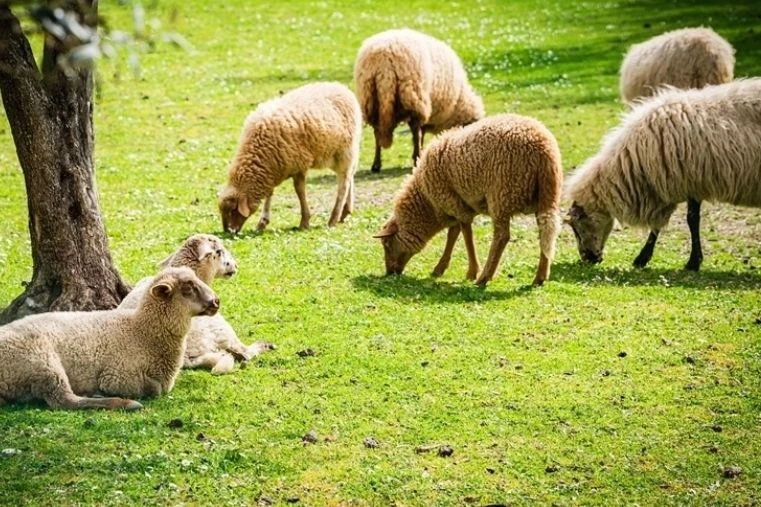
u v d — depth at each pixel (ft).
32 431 33.83
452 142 50.29
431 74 74.43
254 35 128.98
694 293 49.29
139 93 102.12
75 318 36.94
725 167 52.24
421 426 35.70
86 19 20.25
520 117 49.42
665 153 52.70
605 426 35.81
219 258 41.57
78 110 42.98
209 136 86.84
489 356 41.75
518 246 58.23
